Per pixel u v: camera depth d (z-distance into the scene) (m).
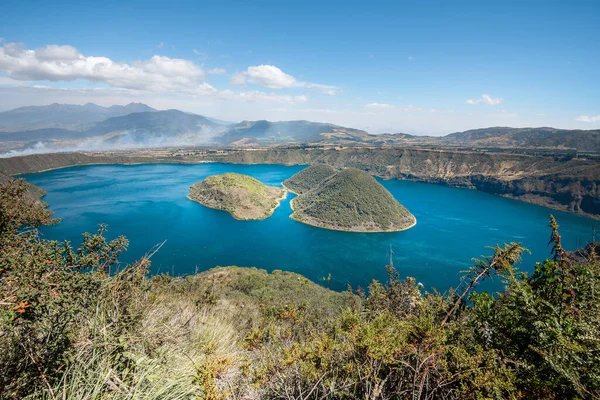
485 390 3.07
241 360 4.45
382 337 3.73
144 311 3.89
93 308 3.42
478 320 4.14
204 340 4.58
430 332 3.45
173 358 3.66
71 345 3.01
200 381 3.43
